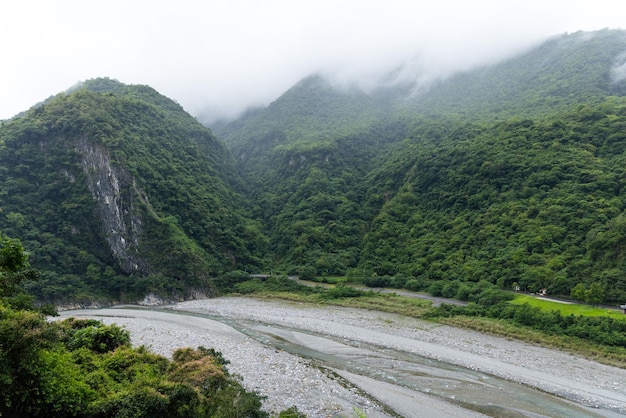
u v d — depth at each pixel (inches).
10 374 689.0
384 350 1909.4
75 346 1267.2
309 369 1562.5
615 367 1656.0
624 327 1843.0
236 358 1686.8
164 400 879.1
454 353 1847.9
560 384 1482.5
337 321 2539.4
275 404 1214.3
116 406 823.1
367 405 1246.9
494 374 1581.0
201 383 1068.5
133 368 1125.1
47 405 730.2
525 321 2178.9
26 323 771.4
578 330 1941.4
